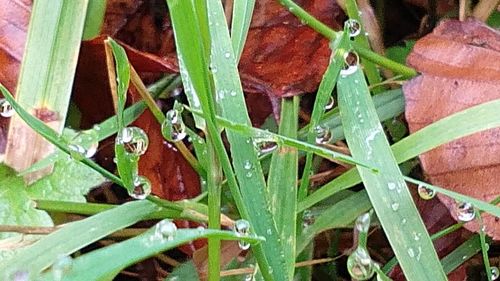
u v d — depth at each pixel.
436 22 0.23
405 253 0.18
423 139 0.19
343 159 0.18
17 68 0.20
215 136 0.17
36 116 0.19
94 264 0.16
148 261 0.21
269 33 0.21
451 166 0.19
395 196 0.18
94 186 0.19
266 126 0.21
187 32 0.16
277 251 0.18
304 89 0.21
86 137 0.19
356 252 0.18
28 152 0.19
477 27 0.20
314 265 0.21
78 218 0.20
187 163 0.20
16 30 0.20
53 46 0.19
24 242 0.18
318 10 0.22
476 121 0.19
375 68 0.21
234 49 0.19
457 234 0.20
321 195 0.19
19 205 0.19
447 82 0.20
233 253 0.19
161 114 0.20
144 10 0.22
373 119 0.19
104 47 0.20
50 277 0.16
